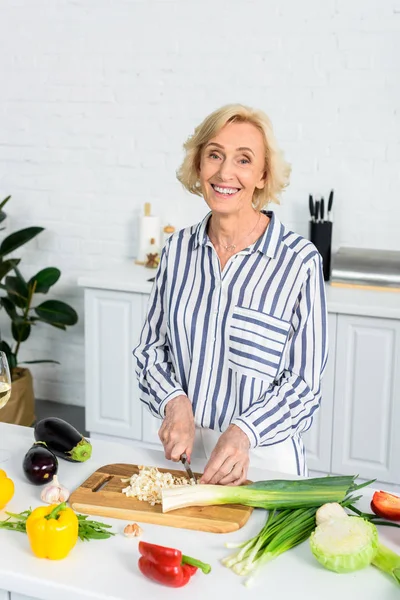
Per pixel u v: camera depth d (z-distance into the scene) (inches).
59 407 169.2
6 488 60.6
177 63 147.7
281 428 69.9
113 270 146.9
